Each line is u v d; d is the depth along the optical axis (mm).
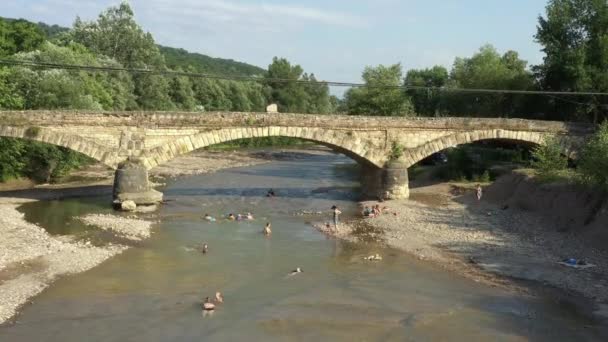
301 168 101625
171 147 54469
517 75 88938
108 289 30094
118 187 53438
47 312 26422
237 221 51062
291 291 30609
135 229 45312
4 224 43156
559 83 79188
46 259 34594
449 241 42594
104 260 35750
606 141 45312
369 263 36656
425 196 64938
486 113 96250
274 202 62250
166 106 116312
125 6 117250
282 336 24250
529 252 38906
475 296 29859
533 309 27781
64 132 51344
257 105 159500
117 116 52844
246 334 24422
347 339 24016
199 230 46469
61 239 40438
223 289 30734
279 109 165375
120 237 42344
